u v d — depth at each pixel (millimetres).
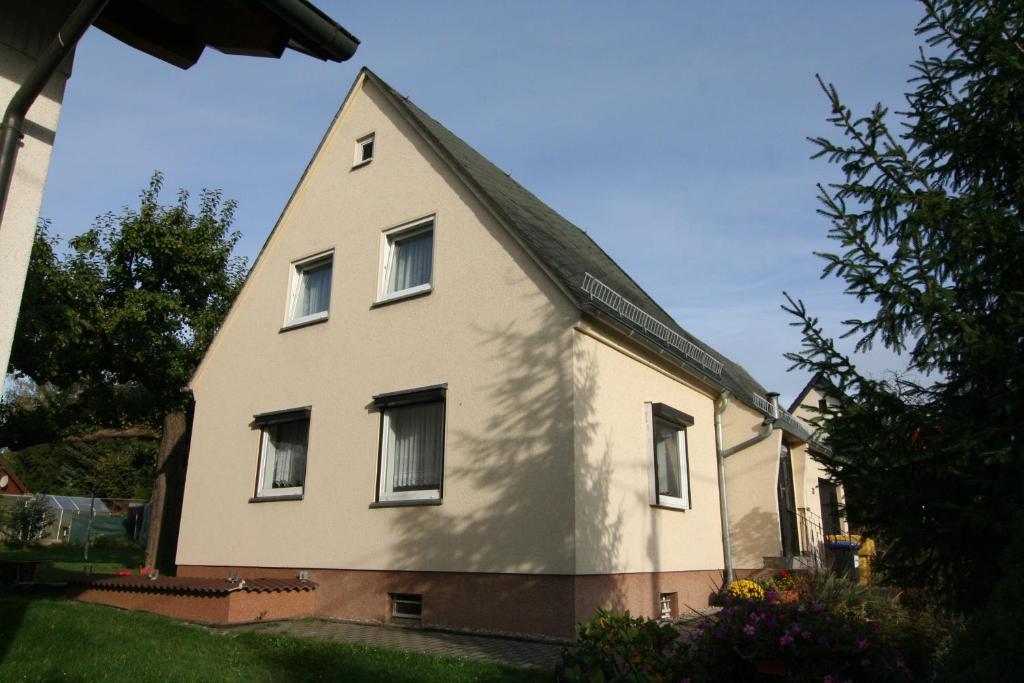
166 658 6605
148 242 17406
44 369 15672
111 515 35469
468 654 7297
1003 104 4938
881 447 4820
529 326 9219
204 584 9641
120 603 10180
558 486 8414
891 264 4957
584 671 5371
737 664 5223
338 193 12445
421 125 11359
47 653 6586
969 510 4328
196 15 4961
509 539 8641
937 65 5281
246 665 6574
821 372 5098
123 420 18344
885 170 5367
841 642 5012
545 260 9188
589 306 8734
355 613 9852
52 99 4492
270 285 13031
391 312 10820
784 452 14688
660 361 10789
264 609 9539
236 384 12906
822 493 15797
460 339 9875
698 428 11961
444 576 9086
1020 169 4941
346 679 6121
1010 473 4305
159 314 17172
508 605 8422
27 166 4293
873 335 5148
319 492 10883
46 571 15523
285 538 11133
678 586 10406
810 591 8609
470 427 9406
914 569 5027
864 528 5086
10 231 4160
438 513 9375
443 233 10570
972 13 5176
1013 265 4824
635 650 5387
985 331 4652
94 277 16578
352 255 11820
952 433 4508
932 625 6180
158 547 16500
